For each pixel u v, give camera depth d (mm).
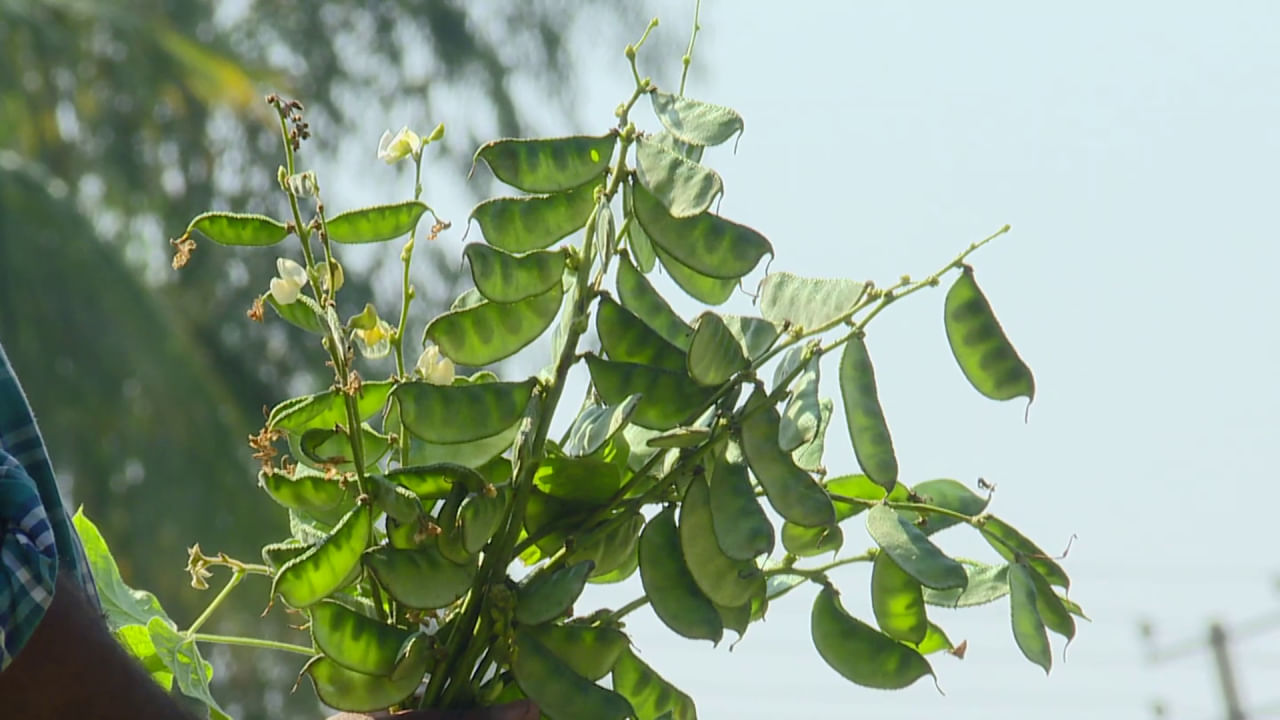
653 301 4305
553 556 4289
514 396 4254
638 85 4277
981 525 4301
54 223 11656
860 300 4262
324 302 4289
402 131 4316
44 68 14070
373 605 4289
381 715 4242
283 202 16500
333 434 4250
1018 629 4270
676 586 4250
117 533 11219
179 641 4281
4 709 4090
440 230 4305
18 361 11195
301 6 18422
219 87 15039
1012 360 4273
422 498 4262
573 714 4234
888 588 4273
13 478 4109
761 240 4250
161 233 15641
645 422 4254
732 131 4254
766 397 4250
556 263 4266
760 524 4238
